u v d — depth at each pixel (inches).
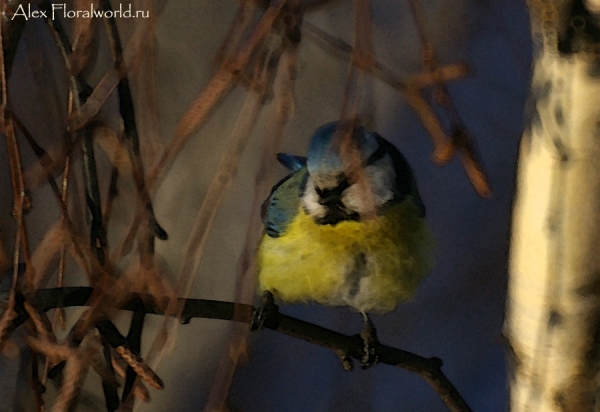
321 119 205.6
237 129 91.0
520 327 99.6
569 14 81.4
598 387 96.5
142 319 126.0
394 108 233.1
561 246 90.9
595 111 83.8
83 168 117.5
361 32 83.4
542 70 87.7
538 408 99.7
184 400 249.8
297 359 269.3
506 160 237.8
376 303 171.9
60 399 102.5
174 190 187.9
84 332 102.8
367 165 159.9
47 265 112.8
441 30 187.2
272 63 87.7
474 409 254.2
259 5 88.4
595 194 87.7
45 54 124.4
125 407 105.4
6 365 189.6
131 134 102.8
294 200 168.4
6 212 133.8
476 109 235.3
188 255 93.8
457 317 265.3
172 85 186.2
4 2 106.2
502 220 255.6
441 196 260.8
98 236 110.8
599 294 92.2
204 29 189.8
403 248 166.7
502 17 203.6
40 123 145.3
